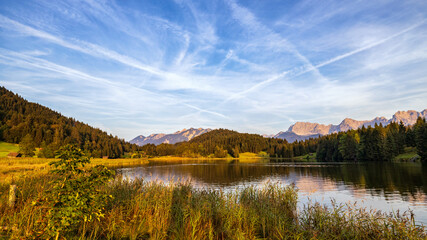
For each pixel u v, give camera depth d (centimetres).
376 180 4022
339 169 6644
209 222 1091
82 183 810
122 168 7419
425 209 2067
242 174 5772
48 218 761
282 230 1140
